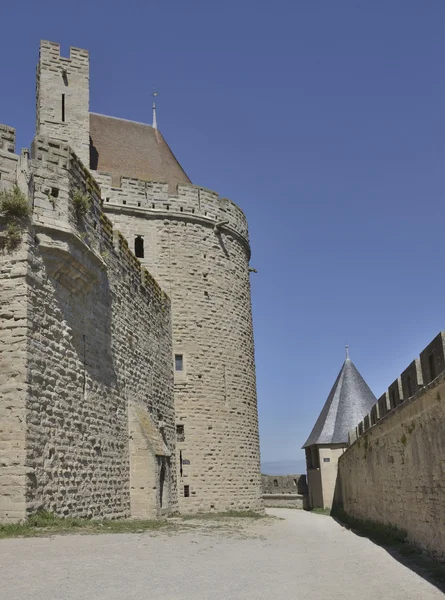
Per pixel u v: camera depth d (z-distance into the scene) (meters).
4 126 13.25
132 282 20.52
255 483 28.44
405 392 14.56
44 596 7.20
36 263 13.26
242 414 28.31
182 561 10.05
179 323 26.94
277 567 10.43
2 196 12.80
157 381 23.08
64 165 14.36
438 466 11.65
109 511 16.27
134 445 18.61
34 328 12.90
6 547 9.94
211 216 29.08
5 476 11.93
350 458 26.84
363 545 14.84
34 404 12.58
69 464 14.01
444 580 9.77
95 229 16.41
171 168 32.72
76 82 28.62
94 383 16.08
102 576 8.41
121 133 32.72
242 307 30.16
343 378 47.34
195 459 25.86
